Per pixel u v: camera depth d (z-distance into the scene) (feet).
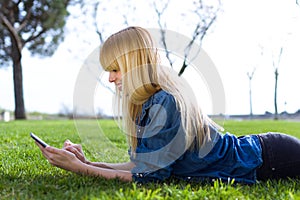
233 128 11.28
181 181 5.98
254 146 6.19
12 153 9.97
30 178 6.18
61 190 5.32
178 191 5.13
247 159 6.07
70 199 4.88
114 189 5.25
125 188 5.35
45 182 5.80
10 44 48.16
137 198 4.69
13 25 45.80
